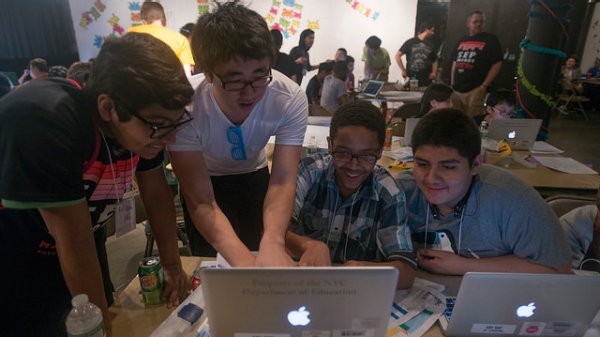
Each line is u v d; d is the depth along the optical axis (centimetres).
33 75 465
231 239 103
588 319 83
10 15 561
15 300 95
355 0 547
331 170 131
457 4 567
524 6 563
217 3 102
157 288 103
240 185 160
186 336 92
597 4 714
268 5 557
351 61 546
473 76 392
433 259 118
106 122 82
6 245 91
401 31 559
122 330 96
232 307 71
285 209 114
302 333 74
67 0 552
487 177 121
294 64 426
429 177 109
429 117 110
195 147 115
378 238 122
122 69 69
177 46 296
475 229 121
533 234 112
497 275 79
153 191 111
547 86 336
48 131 71
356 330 74
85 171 86
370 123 117
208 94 118
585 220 151
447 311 99
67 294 104
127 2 548
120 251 270
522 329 86
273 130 127
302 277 67
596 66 730
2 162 70
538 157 244
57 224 78
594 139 531
